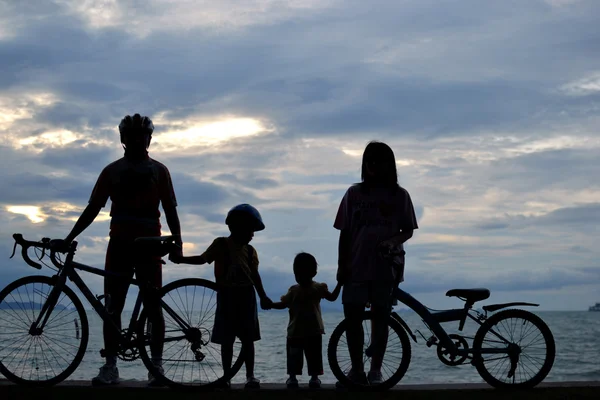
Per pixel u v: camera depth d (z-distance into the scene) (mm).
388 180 4770
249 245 4934
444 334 4746
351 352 4773
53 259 4629
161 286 4840
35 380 4559
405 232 4730
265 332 63844
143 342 4566
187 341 4621
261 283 5020
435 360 28125
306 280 5293
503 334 4789
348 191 4859
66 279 4645
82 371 12375
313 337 5262
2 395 4066
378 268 4668
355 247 4738
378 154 4742
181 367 4586
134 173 4812
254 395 4223
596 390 4500
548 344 4742
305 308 5289
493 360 4770
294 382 5125
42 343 4598
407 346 4711
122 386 4586
